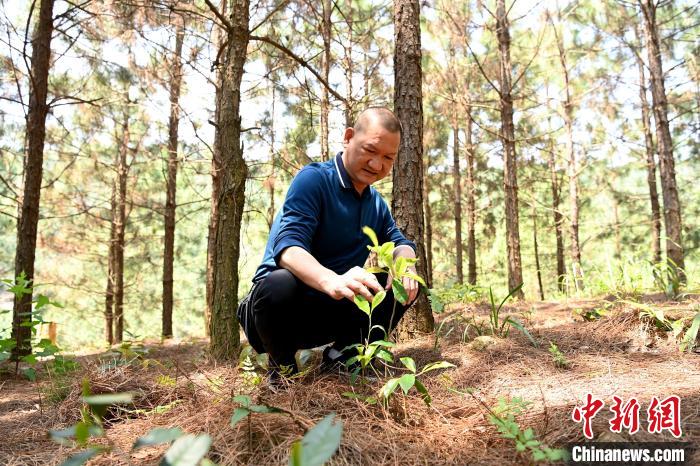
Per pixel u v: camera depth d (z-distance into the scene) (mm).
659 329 2477
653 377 1933
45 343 3090
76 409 1939
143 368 2797
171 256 8531
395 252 2119
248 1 3617
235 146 3449
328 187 1977
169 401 1879
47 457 1467
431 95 8625
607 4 9555
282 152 6949
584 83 10508
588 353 2346
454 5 7324
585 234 17094
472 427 1454
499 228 17484
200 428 1451
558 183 15164
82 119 8570
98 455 1372
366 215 2098
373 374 2029
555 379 1999
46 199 9219
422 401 1677
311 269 1706
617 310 2949
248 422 1313
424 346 2736
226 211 3373
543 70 10609
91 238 11180
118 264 10102
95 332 15297
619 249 13859
